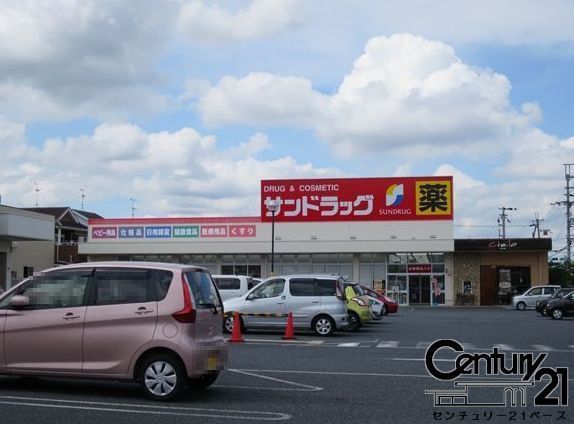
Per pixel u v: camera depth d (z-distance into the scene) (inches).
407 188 1893.5
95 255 2054.6
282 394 423.2
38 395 403.9
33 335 399.2
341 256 1982.0
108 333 391.2
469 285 1974.7
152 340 386.6
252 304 871.1
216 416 353.7
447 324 1130.7
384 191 1898.4
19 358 400.8
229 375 500.4
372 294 1384.1
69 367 394.3
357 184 1908.2
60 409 365.1
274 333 896.3
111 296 398.3
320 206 1919.3
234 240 1943.9
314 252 1918.1
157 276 398.0
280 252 1926.7
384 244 1887.3
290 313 815.7
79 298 401.4
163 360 387.9
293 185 1930.4
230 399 403.2
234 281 1091.9
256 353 650.2
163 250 1975.9
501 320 1275.8
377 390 442.9
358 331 954.1
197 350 389.7
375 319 1200.8
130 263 406.9
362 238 1895.9
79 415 350.9
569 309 1320.1
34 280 410.6
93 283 402.3
